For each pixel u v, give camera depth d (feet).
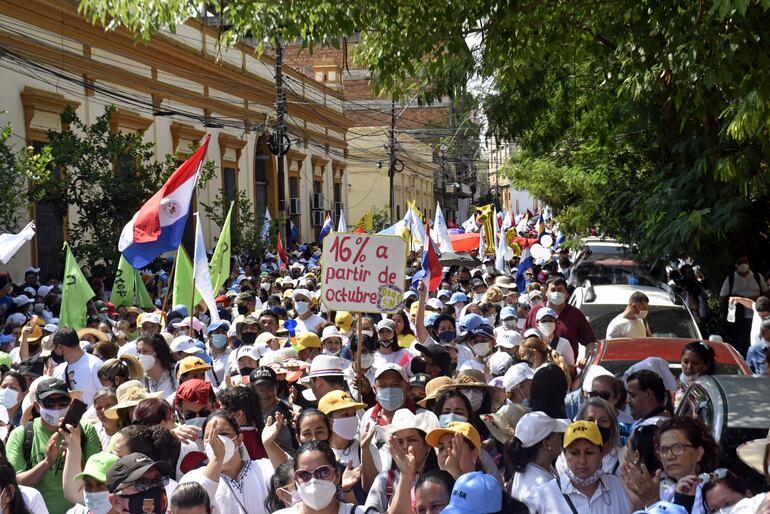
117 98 89.56
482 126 62.85
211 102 112.27
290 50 194.29
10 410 30.96
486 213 94.94
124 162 73.05
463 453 20.53
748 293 53.36
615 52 39.96
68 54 80.79
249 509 20.94
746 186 40.32
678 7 35.91
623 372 32.96
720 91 39.06
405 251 32.94
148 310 59.00
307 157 153.99
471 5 36.83
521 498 19.98
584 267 61.31
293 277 83.35
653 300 45.88
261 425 24.34
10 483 18.93
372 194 207.21
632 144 59.88
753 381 24.81
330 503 18.81
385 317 38.70
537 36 39.45
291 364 31.96
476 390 26.07
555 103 61.36
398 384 26.14
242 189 125.08
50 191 68.08
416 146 231.71
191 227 97.76
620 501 19.52
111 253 71.46
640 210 53.67
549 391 25.17
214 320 42.50
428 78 44.16
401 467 19.74
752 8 31.68
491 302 51.55
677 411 27.45
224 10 37.35
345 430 23.41
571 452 19.34
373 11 36.24
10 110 72.74
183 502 17.20
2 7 71.31
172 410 23.67
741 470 21.70
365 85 248.32
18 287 64.34
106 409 25.26
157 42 96.07
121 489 17.19
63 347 32.12
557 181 94.38
